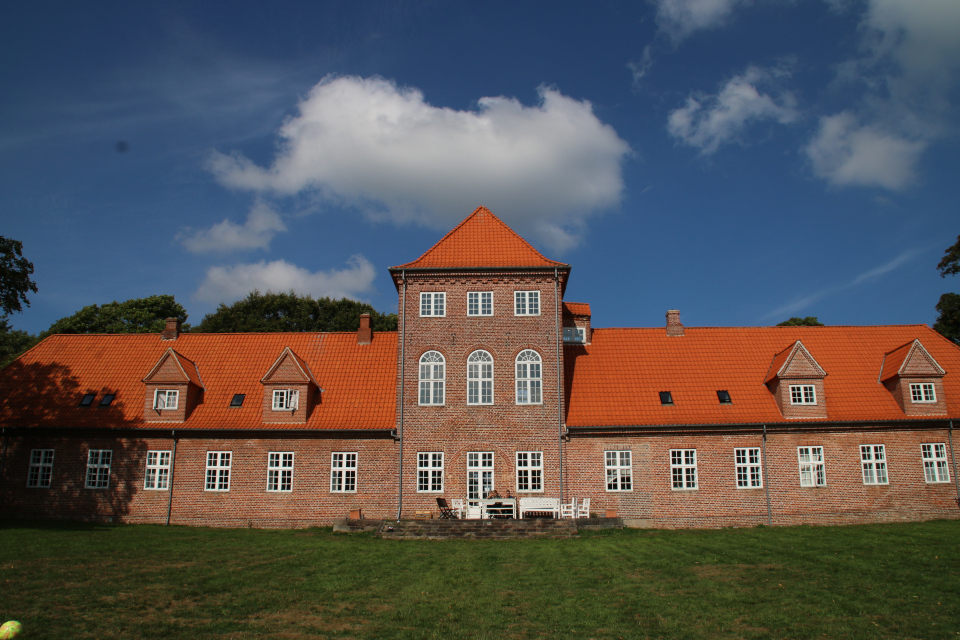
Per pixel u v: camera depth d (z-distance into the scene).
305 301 74.56
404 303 39.88
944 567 24.64
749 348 43.59
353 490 38.00
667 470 38.19
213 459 38.78
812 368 39.38
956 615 19.42
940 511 38.09
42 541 29.19
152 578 22.98
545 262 40.22
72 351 43.81
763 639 17.80
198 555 27.25
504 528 33.91
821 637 17.89
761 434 38.69
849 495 38.09
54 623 17.91
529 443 38.19
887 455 38.66
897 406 39.62
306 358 43.09
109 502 38.44
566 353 43.22
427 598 21.41
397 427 38.31
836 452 38.62
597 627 18.73
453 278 40.03
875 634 18.06
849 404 39.75
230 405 40.16
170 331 45.09
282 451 38.69
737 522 37.59
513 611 20.11
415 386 38.94
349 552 28.53
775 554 27.67
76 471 38.78
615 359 42.84
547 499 36.09
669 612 19.97
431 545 30.53
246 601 20.64
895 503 38.09
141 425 39.03
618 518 35.75
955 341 52.44
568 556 27.72
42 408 39.94
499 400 38.59
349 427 38.47
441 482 37.84
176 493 38.44
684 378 41.50
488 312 39.69
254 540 31.56
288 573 24.38
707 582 23.27
